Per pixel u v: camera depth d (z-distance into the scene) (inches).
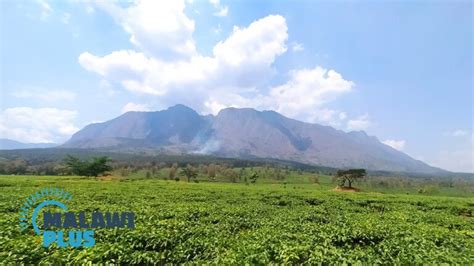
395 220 1096.8
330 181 7175.2
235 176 6948.8
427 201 2108.8
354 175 4074.8
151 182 3508.9
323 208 1520.7
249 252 546.6
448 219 1199.6
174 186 2807.6
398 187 7426.2
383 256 574.6
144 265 547.2
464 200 2342.5
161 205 1330.0
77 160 5447.8
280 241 629.9
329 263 517.0
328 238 701.3
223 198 1867.6
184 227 792.3
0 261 495.5
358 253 560.4
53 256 506.6
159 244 637.3
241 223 958.4
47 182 2630.4
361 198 2188.7
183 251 595.5
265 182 6491.1
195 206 1301.7
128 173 6815.9
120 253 545.3
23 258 509.7
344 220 1092.5
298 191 2758.4
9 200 1368.1
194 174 6338.6
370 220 1015.6
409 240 680.4
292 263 537.3
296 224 911.7
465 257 561.0
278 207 1497.3
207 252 602.5
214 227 848.3
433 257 538.6
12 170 6407.5
